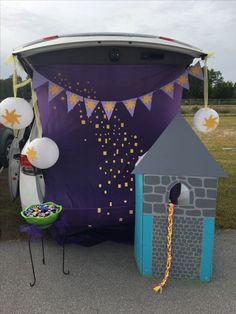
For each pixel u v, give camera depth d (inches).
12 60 125.9
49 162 132.2
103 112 134.5
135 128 137.0
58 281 126.9
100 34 121.6
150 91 133.5
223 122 737.6
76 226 142.5
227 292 120.3
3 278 129.0
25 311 110.5
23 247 153.1
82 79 130.3
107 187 139.8
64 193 140.3
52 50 125.3
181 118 122.6
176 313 109.4
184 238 123.9
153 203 122.3
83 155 138.6
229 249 151.8
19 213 191.5
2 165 287.7
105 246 154.4
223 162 327.9
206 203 120.9
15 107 129.0
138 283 125.1
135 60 129.8
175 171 119.0
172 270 127.3
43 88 133.5
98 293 119.5
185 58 133.3
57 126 136.3
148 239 125.6
